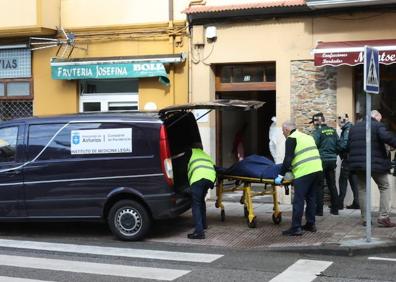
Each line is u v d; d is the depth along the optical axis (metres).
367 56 8.05
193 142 9.56
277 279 6.52
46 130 9.11
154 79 12.98
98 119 8.90
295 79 11.86
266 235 8.98
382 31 11.10
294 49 11.81
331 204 10.62
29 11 13.44
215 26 12.40
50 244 8.66
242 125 14.08
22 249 8.34
